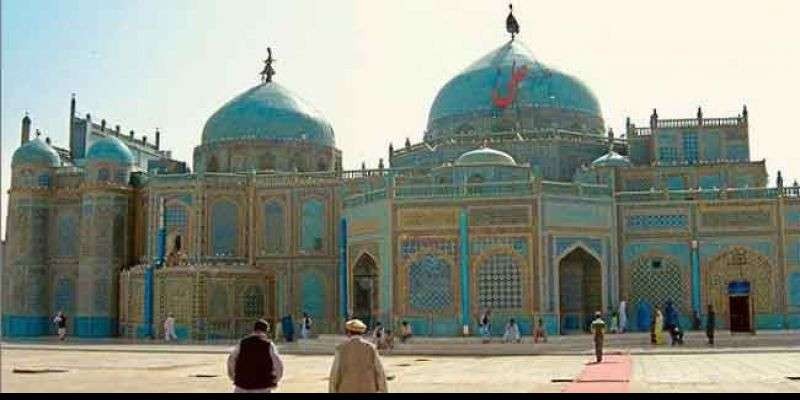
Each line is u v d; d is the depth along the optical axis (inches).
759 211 1728.6
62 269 2110.0
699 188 1929.1
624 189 1941.4
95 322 2005.4
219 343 1662.2
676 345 1445.6
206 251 2000.5
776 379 815.7
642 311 1692.9
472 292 1571.1
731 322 1710.1
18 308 2089.1
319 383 836.6
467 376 901.2
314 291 1975.9
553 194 1590.8
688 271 1729.8
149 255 1993.1
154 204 2012.8
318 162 2261.3
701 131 2015.3
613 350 1336.1
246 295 1883.6
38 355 1326.3
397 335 1578.5
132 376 912.3
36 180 2129.7
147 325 1852.9
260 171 2126.0
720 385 752.3
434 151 1995.6
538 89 2057.1
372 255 1660.9
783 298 1705.2
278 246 2003.0
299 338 1790.1
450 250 1585.9
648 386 749.3
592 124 2098.9
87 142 2343.8
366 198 1696.6
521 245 1568.7
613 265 1653.5
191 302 1804.9
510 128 2026.3
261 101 2260.1
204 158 2241.6
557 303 1563.7
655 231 1742.1
